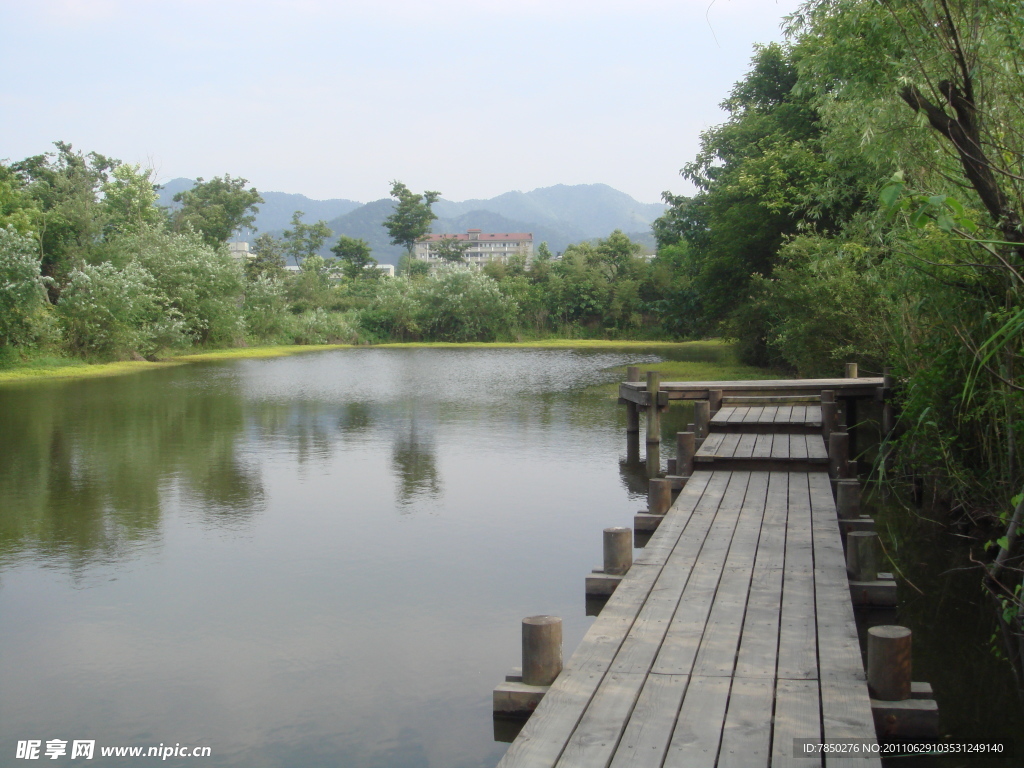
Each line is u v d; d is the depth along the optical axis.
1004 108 6.12
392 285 55.78
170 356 36.75
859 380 13.05
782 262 22.05
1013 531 5.42
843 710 3.81
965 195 6.59
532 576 7.04
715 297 26.62
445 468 11.80
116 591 6.71
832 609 5.11
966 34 5.83
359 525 8.72
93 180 38.31
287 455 12.81
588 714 3.81
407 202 86.69
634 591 5.47
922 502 9.43
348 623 6.02
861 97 7.07
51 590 6.74
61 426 15.72
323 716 4.70
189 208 65.19
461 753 4.29
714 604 5.21
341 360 36.47
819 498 8.07
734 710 3.82
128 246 37.25
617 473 11.41
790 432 11.27
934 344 7.65
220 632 5.88
